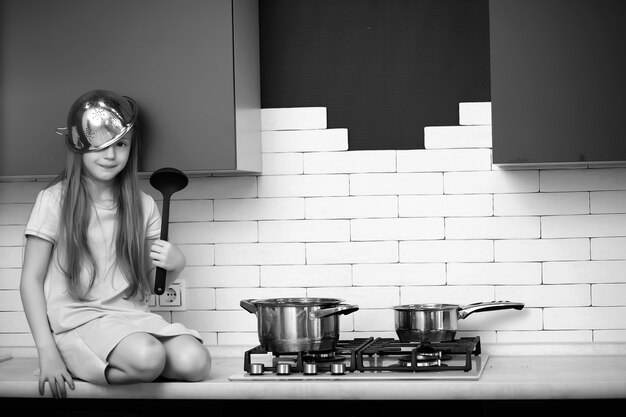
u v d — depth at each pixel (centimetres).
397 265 313
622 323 305
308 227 316
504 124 275
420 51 314
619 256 305
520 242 309
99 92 271
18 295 326
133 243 278
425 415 299
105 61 284
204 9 280
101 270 276
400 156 313
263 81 319
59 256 273
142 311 279
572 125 273
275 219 317
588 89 272
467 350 258
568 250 307
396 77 314
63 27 285
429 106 313
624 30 270
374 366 266
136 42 283
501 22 275
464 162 311
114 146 270
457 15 313
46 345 265
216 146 281
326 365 264
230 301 319
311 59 317
